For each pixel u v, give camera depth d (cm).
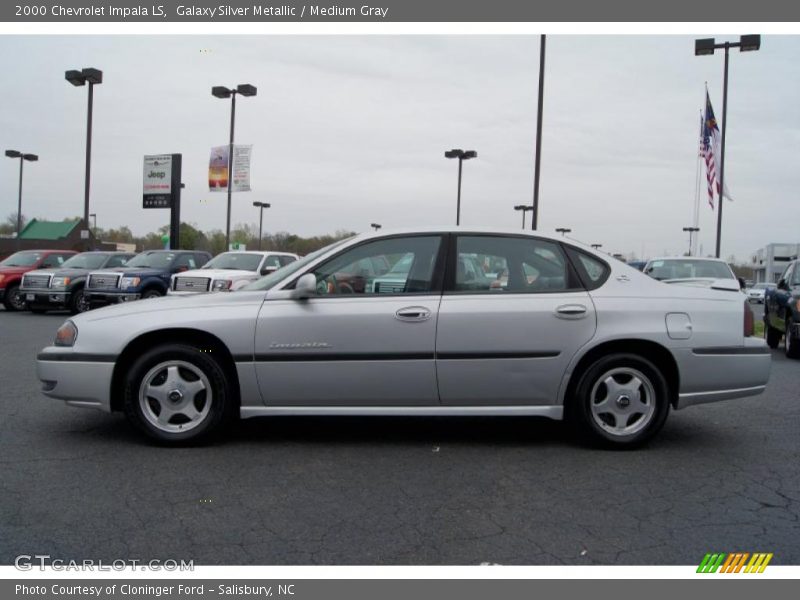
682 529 396
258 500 434
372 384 530
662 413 541
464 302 533
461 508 425
